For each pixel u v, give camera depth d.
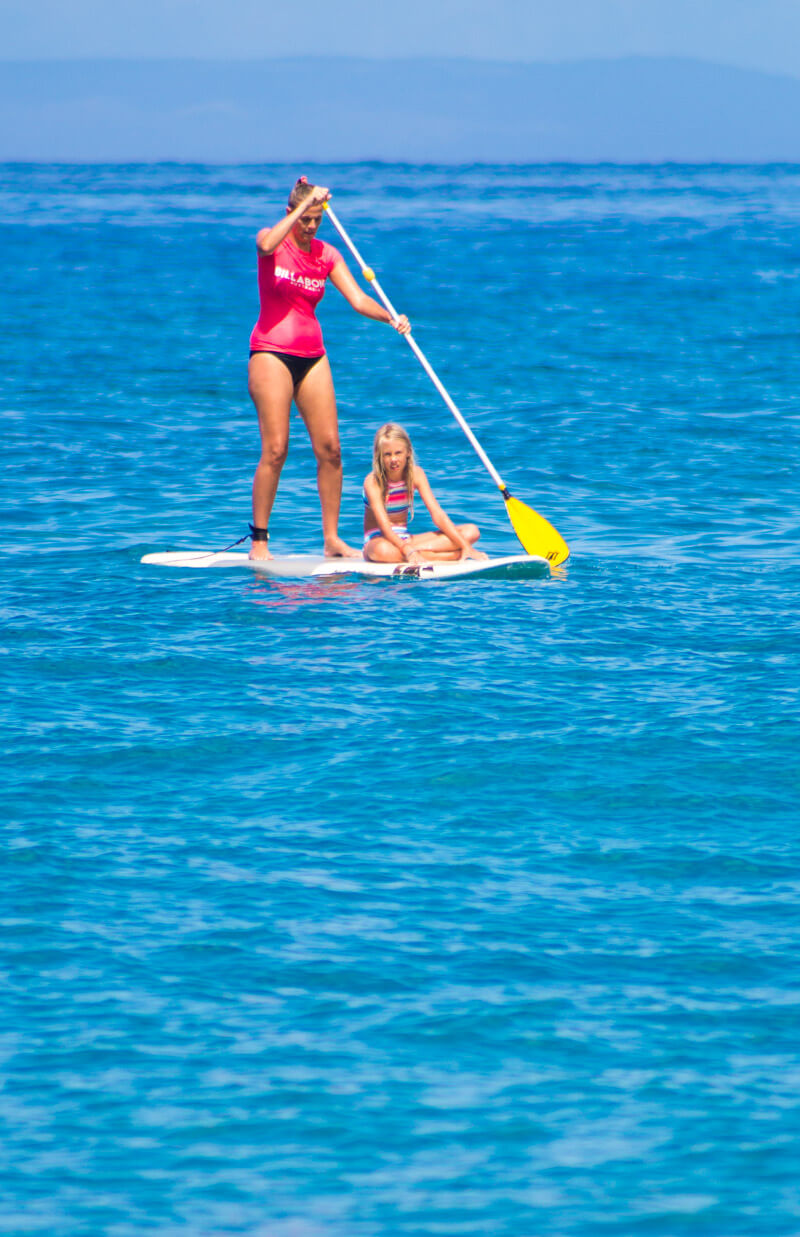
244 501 56.78
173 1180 17.41
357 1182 17.39
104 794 27.95
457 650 36.72
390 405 79.19
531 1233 16.52
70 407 77.69
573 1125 18.39
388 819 26.88
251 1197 17.09
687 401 80.00
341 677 34.59
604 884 24.50
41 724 31.48
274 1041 20.08
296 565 45.94
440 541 46.69
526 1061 19.67
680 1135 18.19
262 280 46.38
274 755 29.86
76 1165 17.64
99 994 21.16
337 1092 19.02
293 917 23.31
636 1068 19.55
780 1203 16.98
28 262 179.25
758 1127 18.31
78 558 47.03
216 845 25.81
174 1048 19.92
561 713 32.03
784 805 27.44
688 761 29.33
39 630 38.38
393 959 22.11
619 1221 16.72
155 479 60.31
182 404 79.56
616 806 27.42
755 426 71.94
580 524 52.47
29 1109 18.62
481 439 68.94
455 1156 17.80
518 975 21.69
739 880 24.61
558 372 91.31
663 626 38.84
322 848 25.72
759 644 37.03
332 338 110.38
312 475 62.34
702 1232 16.53
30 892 24.02
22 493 57.16
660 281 155.62
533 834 26.33
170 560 46.69
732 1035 20.23
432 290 146.38
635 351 101.19
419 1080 19.28
